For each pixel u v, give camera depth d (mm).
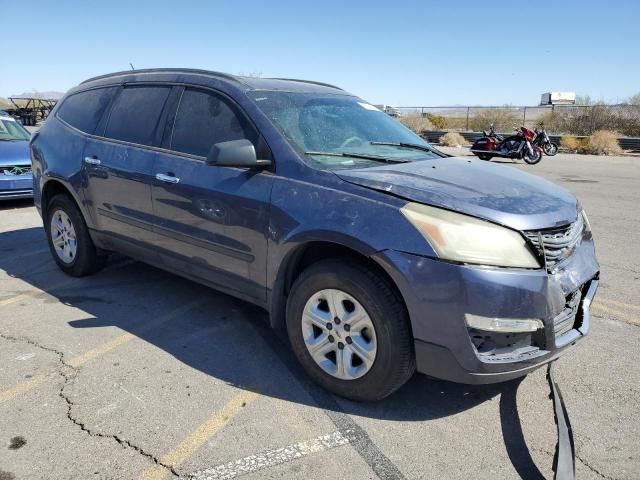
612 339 4070
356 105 4379
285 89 4031
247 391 3266
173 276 5312
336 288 3064
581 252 3197
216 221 3637
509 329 2707
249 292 3621
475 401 3215
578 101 30703
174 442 2770
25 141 9125
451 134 26828
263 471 2576
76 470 2553
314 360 3260
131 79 4723
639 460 2695
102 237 4766
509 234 2746
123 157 4359
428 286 2721
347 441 2812
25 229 7344
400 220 2828
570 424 2830
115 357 3658
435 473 2590
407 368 2934
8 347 3777
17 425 2885
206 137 3861
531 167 16875
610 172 15234
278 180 3336
